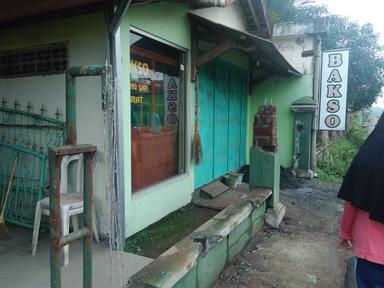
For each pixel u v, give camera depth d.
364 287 2.09
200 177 6.04
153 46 4.57
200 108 5.99
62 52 3.86
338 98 8.22
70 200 3.35
